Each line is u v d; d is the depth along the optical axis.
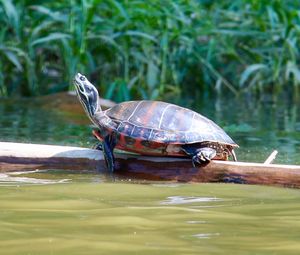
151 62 24.42
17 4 23.03
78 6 22.59
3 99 22.69
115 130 11.13
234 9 29.03
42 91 24.64
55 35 22.20
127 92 22.89
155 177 11.09
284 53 26.84
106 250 6.64
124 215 8.20
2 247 6.70
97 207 8.70
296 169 10.49
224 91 27.52
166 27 23.92
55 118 19.11
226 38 26.39
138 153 11.34
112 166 11.24
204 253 6.58
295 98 25.73
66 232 7.32
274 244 6.96
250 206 8.93
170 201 9.23
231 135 16.45
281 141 15.49
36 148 11.77
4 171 11.55
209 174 10.86
